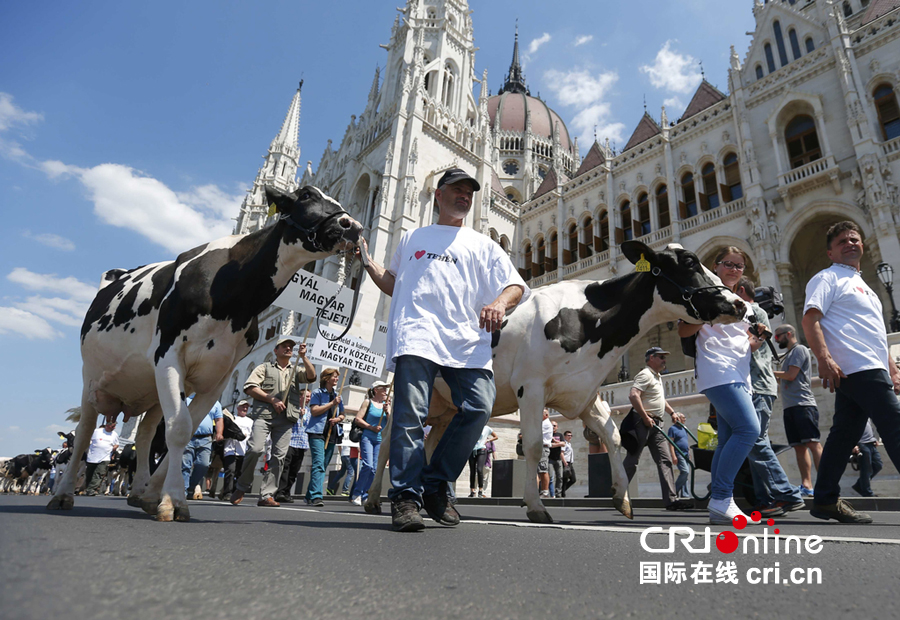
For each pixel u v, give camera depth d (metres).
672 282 4.50
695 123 28.39
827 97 22.62
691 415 16.44
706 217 25.84
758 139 24.59
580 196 33.94
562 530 3.05
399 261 3.62
